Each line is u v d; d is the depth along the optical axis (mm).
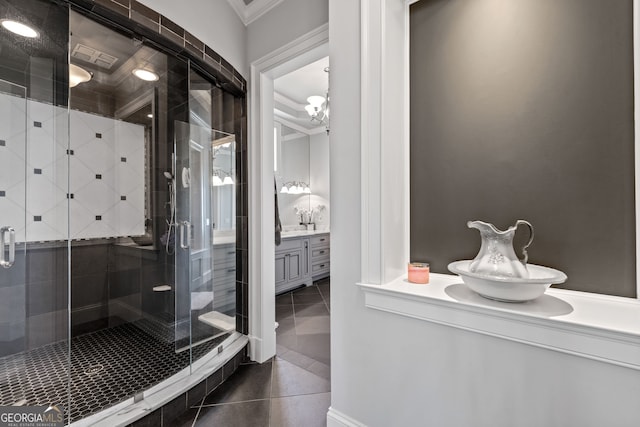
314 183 5082
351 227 1318
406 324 1154
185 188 2068
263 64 2074
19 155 1829
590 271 1029
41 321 1800
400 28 1373
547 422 869
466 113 1286
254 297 2154
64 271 1857
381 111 1216
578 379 821
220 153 2219
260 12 2096
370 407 1265
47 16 1429
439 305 1048
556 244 1089
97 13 1382
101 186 2432
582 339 800
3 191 1759
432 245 1392
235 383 1823
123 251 2430
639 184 937
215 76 1947
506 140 1188
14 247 1770
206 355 1918
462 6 1287
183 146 2059
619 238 979
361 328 1291
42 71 1834
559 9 1073
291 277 3932
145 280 2260
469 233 1289
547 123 1099
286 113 4348
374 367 1250
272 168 2199
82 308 2340
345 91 1326
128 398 1436
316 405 1604
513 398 926
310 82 3576
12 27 1521
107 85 2400
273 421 1475
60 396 1479
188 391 1571
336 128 1362
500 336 929
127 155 2408
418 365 1126
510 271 958
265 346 2115
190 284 1982
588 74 1022
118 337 2279
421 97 1405
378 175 1226
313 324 2818
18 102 1811
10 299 1743
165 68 1979
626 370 758
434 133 1374
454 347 1039
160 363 1861
